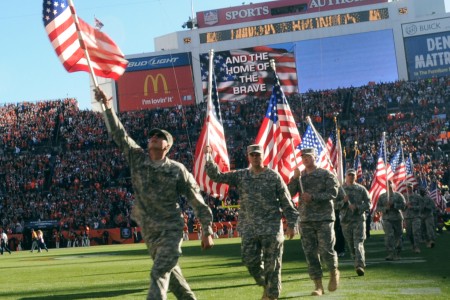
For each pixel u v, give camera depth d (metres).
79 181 62.44
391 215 17.00
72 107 74.50
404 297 9.59
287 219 9.26
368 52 69.38
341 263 16.64
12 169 64.12
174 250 6.79
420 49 68.50
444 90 67.50
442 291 10.21
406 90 67.88
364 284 11.52
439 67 68.25
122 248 40.25
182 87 71.00
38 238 43.88
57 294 12.46
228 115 69.25
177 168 7.00
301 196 10.48
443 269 14.00
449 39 68.25
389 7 69.25
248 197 9.29
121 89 71.19
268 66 70.19
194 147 66.12
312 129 19.08
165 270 6.70
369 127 64.94
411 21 68.75
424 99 67.06
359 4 70.12
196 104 70.81
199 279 14.13
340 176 20.69
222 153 13.39
